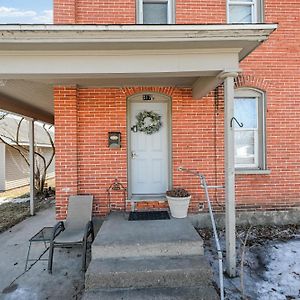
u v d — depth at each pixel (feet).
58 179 18.84
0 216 26.96
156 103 20.53
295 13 20.79
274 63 20.59
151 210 19.48
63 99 18.78
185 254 13.51
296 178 20.72
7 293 12.40
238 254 15.51
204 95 18.26
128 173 19.81
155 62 13.26
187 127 19.99
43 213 28.37
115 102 19.54
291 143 20.75
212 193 20.10
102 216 19.39
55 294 12.25
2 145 48.91
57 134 18.79
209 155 20.07
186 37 12.29
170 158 20.11
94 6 19.54
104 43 12.32
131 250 13.35
